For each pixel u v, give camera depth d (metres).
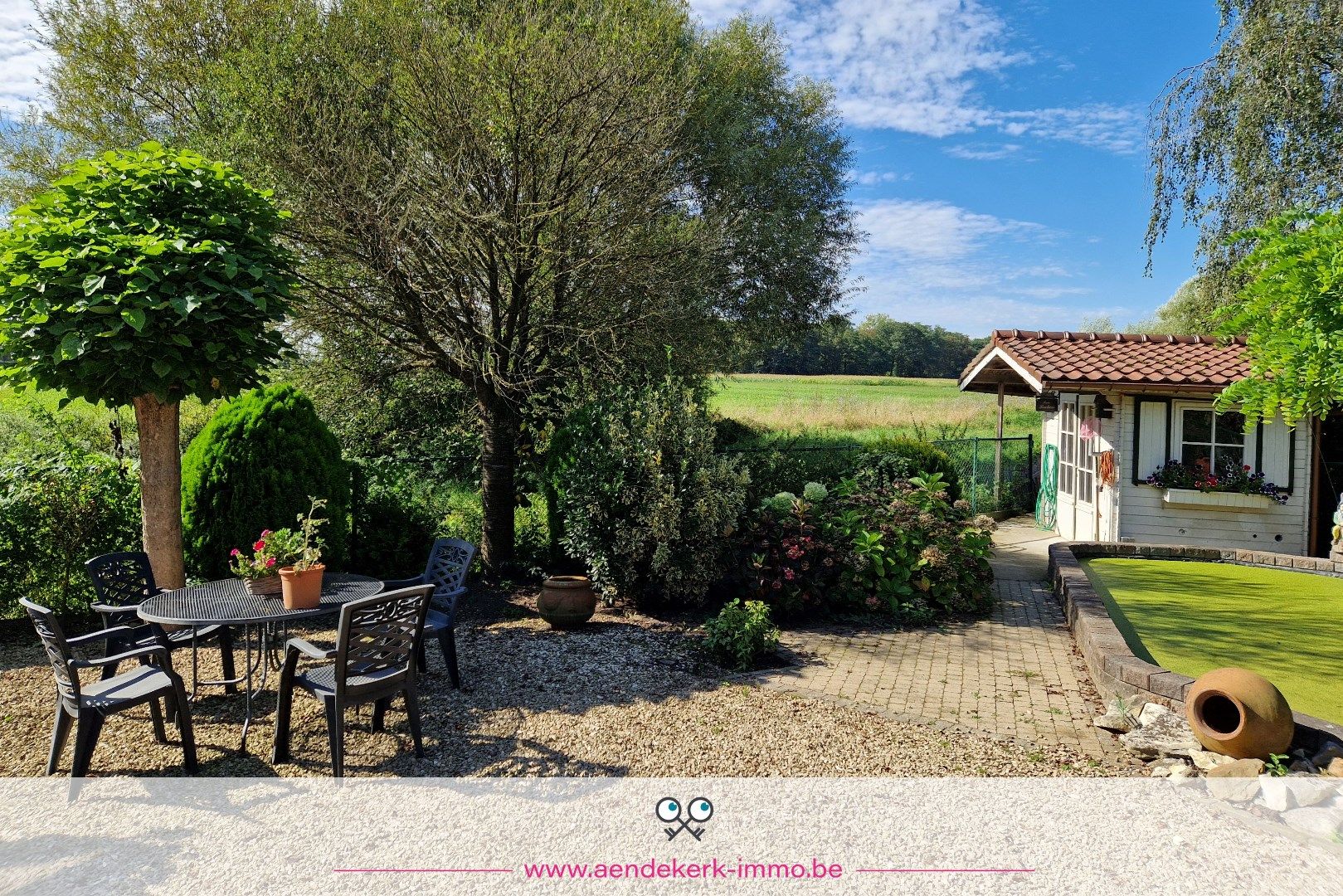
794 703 5.09
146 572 5.41
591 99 8.04
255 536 6.91
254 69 7.65
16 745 4.38
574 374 9.05
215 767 4.13
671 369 9.56
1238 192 10.98
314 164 7.44
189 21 13.00
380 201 7.59
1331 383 4.31
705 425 7.76
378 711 4.60
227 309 5.31
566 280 8.81
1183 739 4.24
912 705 5.07
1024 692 5.36
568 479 7.67
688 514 7.36
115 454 9.54
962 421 22.14
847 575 7.45
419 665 5.64
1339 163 10.24
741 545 7.59
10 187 14.59
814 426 22.17
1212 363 10.20
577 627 7.00
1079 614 6.45
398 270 7.88
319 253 7.91
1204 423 10.27
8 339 5.17
